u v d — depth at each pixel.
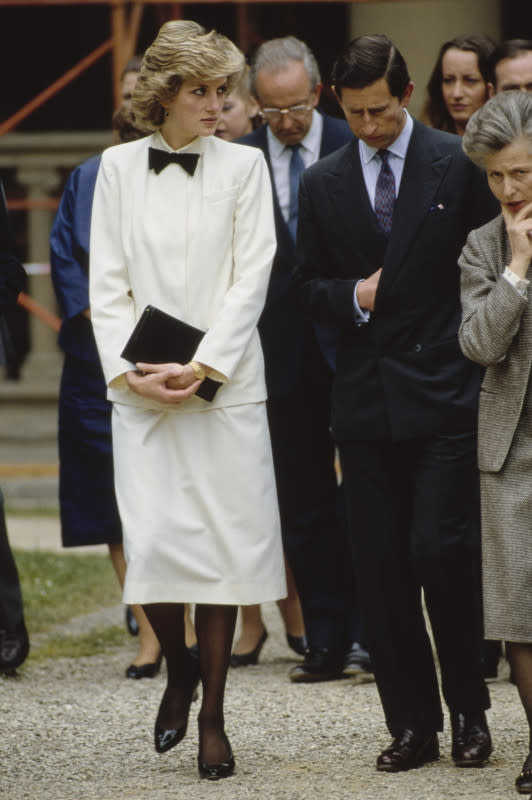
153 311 10.82
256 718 12.82
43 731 12.55
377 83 10.59
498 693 13.52
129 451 11.05
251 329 11.05
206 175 11.11
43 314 32.12
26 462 33.81
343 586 14.79
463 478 10.81
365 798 10.07
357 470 11.16
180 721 11.28
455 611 10.77
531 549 10.28
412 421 10.84
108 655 16.19
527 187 9.99
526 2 34.75
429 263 10.90
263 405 11.23
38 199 34.88
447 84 15.55
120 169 11.23
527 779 9.97
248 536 11.00
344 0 27.80
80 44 38.59
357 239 11.13
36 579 20.67
